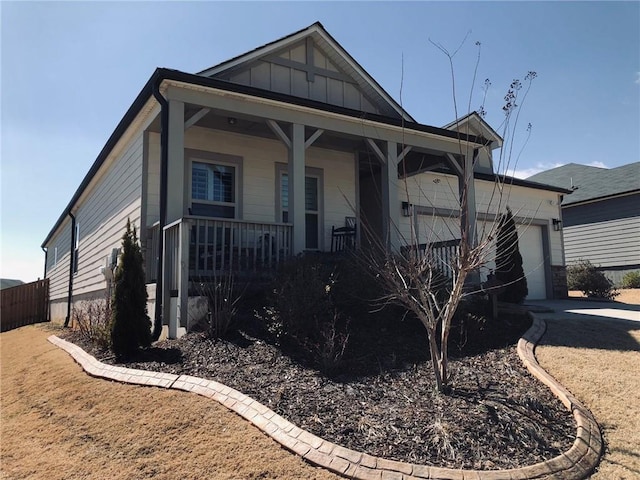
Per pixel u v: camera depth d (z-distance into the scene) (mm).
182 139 6965
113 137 9578
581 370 4992
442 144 9828
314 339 5637
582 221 19359
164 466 3289
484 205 12938
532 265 14172
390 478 3029
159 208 7820
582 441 3607
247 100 7645
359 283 6426
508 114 4977
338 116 8500
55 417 4465
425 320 4602
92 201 13203
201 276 6727
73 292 15406
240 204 9422
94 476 3273
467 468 3191
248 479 3062
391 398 4262
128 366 5379
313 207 10430
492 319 7211
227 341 5672
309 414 3834
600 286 14188
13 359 8602
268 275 6727
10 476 3443
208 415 3898
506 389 4512
